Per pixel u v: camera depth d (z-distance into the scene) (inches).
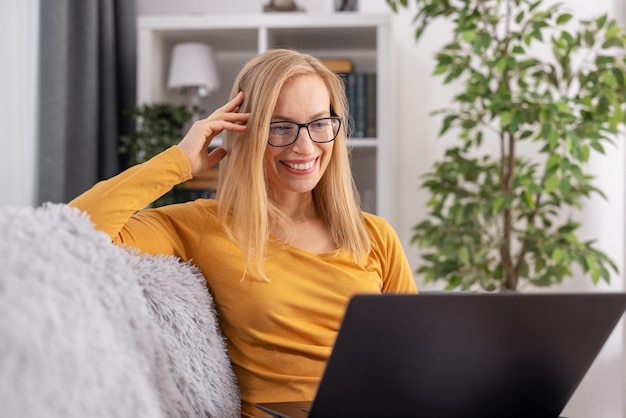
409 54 137.3
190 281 59.3
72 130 123.8
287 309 61.6
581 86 111.1
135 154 125.0
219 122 63.4
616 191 131.9
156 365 52.3
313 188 68.2
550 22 132.7
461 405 49.6
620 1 131.9
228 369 60.2
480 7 129.0
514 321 47.6
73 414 41.4
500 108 107.6
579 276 133.5
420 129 137.0
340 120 65.9
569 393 52.7
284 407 55.5
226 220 63.9
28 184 117.0
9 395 38.8
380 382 47.0
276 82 62.7
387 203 123.6
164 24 126.9
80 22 125.0
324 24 124.0
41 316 42.3
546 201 127.7
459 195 117.3
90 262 50.1
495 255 132.4
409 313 45.1
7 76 112.8
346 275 63.8
